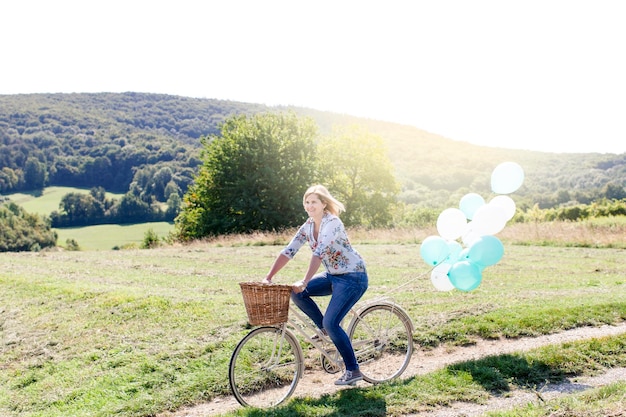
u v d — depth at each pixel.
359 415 5.45
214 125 146.88
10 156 105.94
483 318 8.80
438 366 7.10
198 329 9.02
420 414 5.50
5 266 17.78
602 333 8.27
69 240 76.94
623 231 23.97
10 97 139.75
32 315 11.16
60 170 105.62
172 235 51.47
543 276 14.46
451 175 107.12
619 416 4.94
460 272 7.30
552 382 6.30
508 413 5.15
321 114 118.19
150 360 7.77
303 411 5.52
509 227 26.77
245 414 5.57
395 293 11.62
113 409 6.47
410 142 122.50
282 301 5.61
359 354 6.41
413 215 51.59
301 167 40.97
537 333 8.34
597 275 14.70
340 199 49.59
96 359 8.35
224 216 40.19
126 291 11.84
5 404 7.42
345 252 5.79
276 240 27.47
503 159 111.81
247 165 40.94
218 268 17.25
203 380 6.91
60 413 6.69
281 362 6.89
